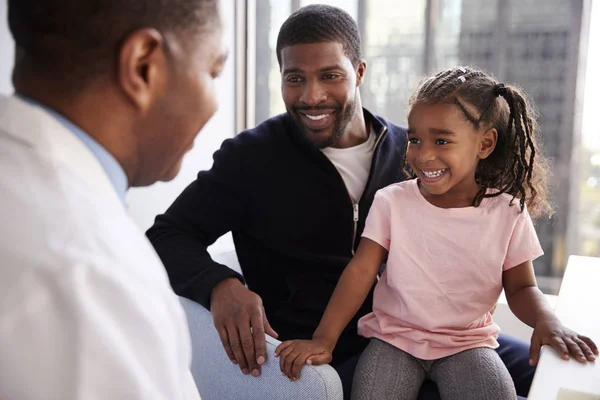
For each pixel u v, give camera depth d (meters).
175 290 1.26
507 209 1.21
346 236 1.38
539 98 2.15
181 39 0.56
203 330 1.22
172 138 0.60
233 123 2.38
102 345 0.43
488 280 1.19
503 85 1.22
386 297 1.24
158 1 0.54
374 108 2.32
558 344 0.97
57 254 0.43
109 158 0.55
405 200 1.24
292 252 1.37
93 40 0.53
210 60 0.61
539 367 0.90
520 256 1.20
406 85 2.27
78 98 0.54
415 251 1.20
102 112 0.55
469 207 1.21
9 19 0.54
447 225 1.20
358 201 1.39
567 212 2.17
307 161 1.37
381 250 1.24
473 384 1.10
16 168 0.47
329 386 1.04
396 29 2.26
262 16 2.38
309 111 1.32
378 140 1.42
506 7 2.14
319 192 1.37
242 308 1.14
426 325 1.17
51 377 0.42
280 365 1.07
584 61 2.09
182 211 1.38
